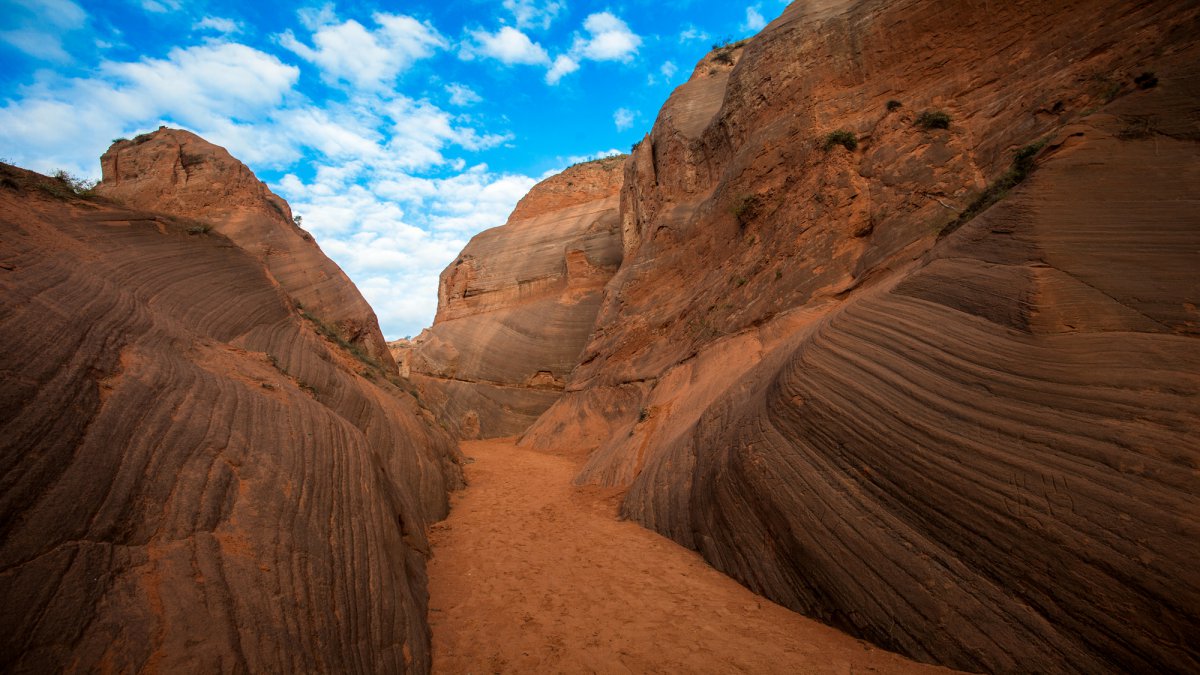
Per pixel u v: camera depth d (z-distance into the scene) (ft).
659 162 82.89
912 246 34.73
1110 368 14.39
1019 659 12.48
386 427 33.40
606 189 142.72
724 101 66.64
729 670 14.98
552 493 40.73
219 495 12.55
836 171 44.34
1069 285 16.56
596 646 16.63
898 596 15.06
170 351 17.98
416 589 19.03
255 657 9.56
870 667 14.16
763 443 21.74
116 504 10.41
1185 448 12.20
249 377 20.63
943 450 15.93
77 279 17.21
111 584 9.08
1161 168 18.04
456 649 16.51
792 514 18.90
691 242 66.69
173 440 13.09
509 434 100.37
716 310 52.95
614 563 23.99
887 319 21.24
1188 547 11.06
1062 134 21.04
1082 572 12.20
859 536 16.69
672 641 16.72
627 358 68.08
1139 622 11.14
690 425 35.50
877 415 18.19
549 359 105.91
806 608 17.58
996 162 34.65
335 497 16.74
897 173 40.14
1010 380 15.93
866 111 46.65
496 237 141.69
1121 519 12.15
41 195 22.80
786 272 44.32
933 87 42.68
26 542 8.54
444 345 115.85
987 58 40.24
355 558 15.11
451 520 32.42
